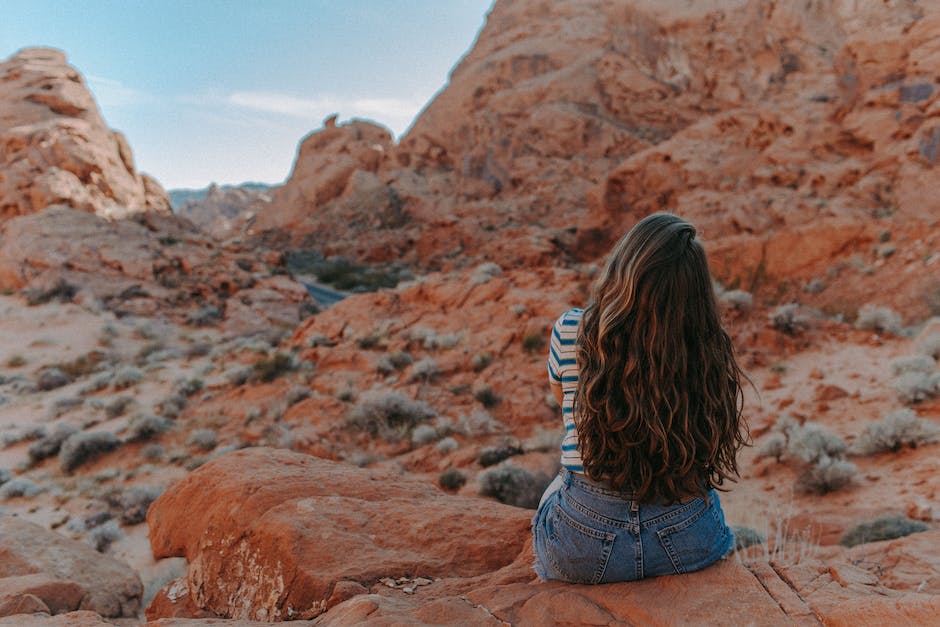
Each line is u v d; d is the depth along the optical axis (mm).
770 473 10883
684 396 1797
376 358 19828
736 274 26922
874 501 8867
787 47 58375
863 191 29500
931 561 3936
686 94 68750
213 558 3135
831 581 2070
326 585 2588
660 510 1957
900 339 17016
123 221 46719
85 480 15336
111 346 32375
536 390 16609
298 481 3479
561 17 94750
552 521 2135
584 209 65688
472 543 2959
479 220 67312
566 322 2061
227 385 20844
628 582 2047
